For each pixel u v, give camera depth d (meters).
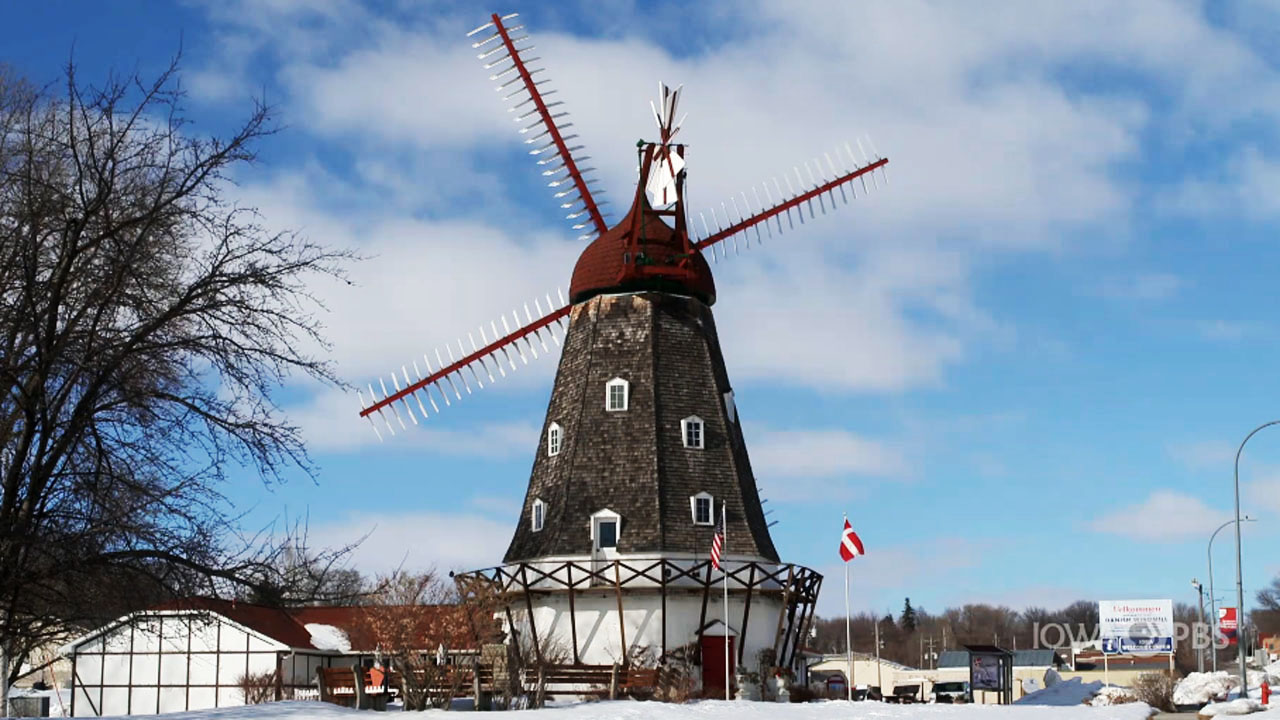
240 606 22.14
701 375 61.44
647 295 61.94
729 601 57.12
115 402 21.30
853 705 45.91
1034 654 133.62
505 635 56.31
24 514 20.31
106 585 20.64
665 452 59.03
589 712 37.72
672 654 55.81
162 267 22.12
